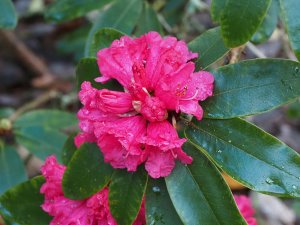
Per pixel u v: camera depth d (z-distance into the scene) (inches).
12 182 18.6
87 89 12.7
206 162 12.8
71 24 30.2
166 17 23.2
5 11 16.1
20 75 29.6
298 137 27.5
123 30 17.3
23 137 19.7
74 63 28.5
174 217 13.1
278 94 12.6
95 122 12.5
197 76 12.8
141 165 13.1
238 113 12.8
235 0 12.7
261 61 12.8
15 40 28.3
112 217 13.2
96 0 17.6
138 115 12.6
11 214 15.4
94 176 13.6
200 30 25.2
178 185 12.7
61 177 14.2
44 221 15.4
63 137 19.7
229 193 12.5
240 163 12.5
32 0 29.9
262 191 12.2
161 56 12.6
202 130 13.0
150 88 12.6
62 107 26.8
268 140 12.5
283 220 25.1
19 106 28.9
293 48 12.2
